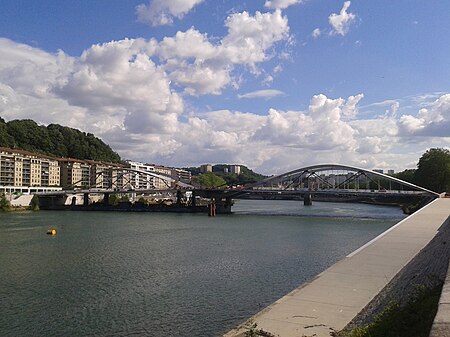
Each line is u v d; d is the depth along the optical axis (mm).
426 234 49812
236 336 20062
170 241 77562
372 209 185500
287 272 48344
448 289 12188
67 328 30609
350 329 20406
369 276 30312
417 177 176750
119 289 41250
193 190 180375
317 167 174500
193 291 40000
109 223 117188
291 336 19656
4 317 33062
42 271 50281
